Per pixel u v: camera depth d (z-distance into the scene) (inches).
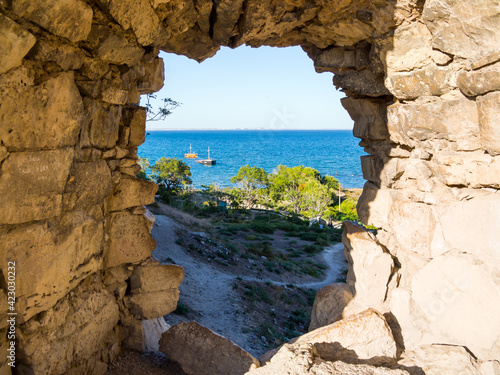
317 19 215.2
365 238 237.8
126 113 191.5
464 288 178.2
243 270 618.8
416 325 201.5
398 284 228.4
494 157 164.7
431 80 189.3
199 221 1040.2
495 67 153.3
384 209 233.8
